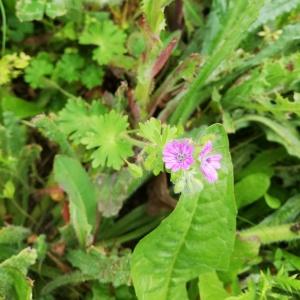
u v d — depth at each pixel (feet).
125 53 0.66
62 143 0.58
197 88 0.59
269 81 0.62
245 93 0.62
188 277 0.53
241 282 0.59
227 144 0.49
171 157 0.45
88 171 0.60
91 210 0.57
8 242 0.57
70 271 0.58
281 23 0.66
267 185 0.60
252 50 0.66
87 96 0.67
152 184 0.62
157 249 0.51
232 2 0.63
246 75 0.63
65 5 0.62
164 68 0.67
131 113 0.61
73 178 0.54
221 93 0.66
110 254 0.56
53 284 0.57
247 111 0.65
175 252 0.52
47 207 0.63
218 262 0.51
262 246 0.63
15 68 0.65
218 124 0.49
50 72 0.65
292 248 0.62
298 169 0.64
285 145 0.61
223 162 0.49
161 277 0.52
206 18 0.71
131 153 0.53
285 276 0.54
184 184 0.46
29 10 0.61
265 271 0.62
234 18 0.61
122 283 0.53
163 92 0.62
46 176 0.65
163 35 0.64
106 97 0.61
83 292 0.60
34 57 0.67
